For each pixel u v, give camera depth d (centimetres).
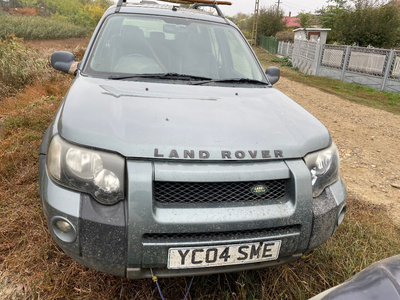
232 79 262
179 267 154
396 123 728
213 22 312
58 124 174
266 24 3938
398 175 426
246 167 160
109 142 155
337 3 2445
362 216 292
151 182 148
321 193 180
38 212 249
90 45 261
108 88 214
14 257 209
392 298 97
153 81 241
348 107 870
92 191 153
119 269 154
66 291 186
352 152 511
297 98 951
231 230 154
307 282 205
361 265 216
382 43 1792
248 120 191
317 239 173
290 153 170
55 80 725
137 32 277
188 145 159
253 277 200
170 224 147
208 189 157
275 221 159
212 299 187
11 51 726
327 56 1479
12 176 309
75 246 154
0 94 632
